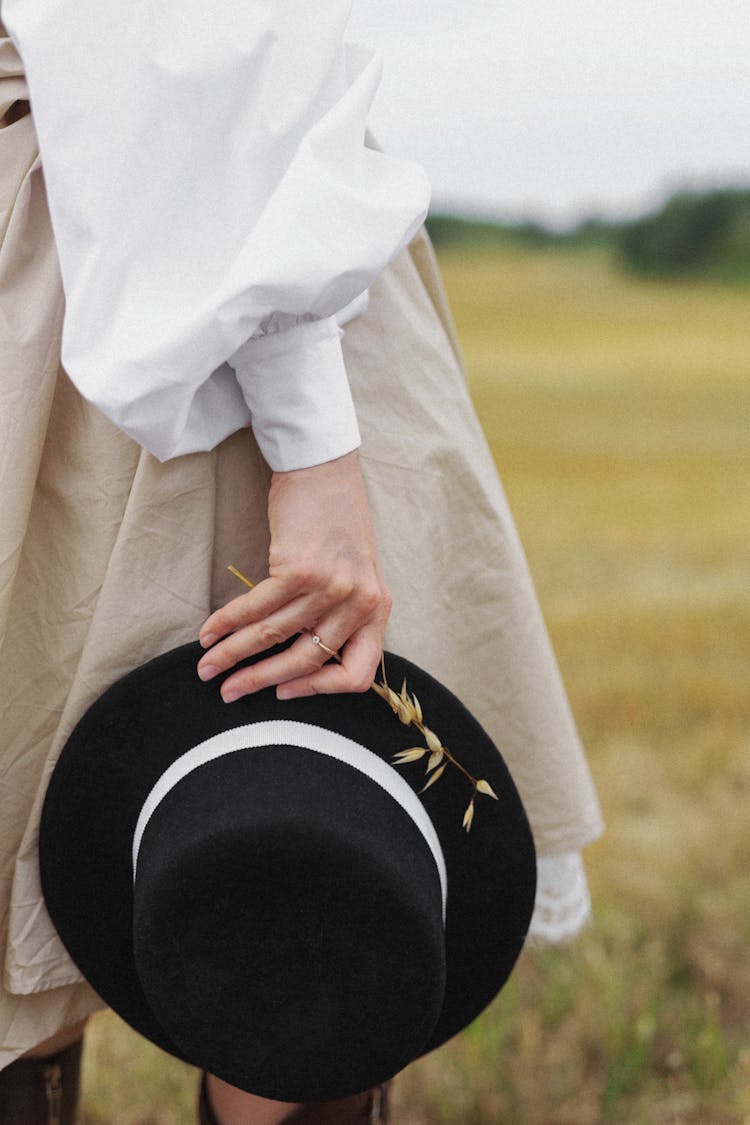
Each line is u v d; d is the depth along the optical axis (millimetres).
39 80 1023
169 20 1030
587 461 8359
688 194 16125
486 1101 1884
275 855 1046
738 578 5137
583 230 16562
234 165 1038
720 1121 1828
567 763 1406
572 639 4234
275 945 1083
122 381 992
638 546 5824
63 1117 1477
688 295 16344
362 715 1164
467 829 1212
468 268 16594
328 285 1019
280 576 1102
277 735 1138
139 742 1175
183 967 1083
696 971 2164
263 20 1045
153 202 1021
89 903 1226
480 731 1195
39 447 1133
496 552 1336
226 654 1118
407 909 1059
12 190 1134
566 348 13625
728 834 2670
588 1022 2008
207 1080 1399
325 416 1104
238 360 1086
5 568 1113
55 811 1188
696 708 3457
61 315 1132
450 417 1309
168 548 1169
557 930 1448
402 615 1258
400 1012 1091
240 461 1195
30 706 1227
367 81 1110
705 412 10391
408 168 1122
